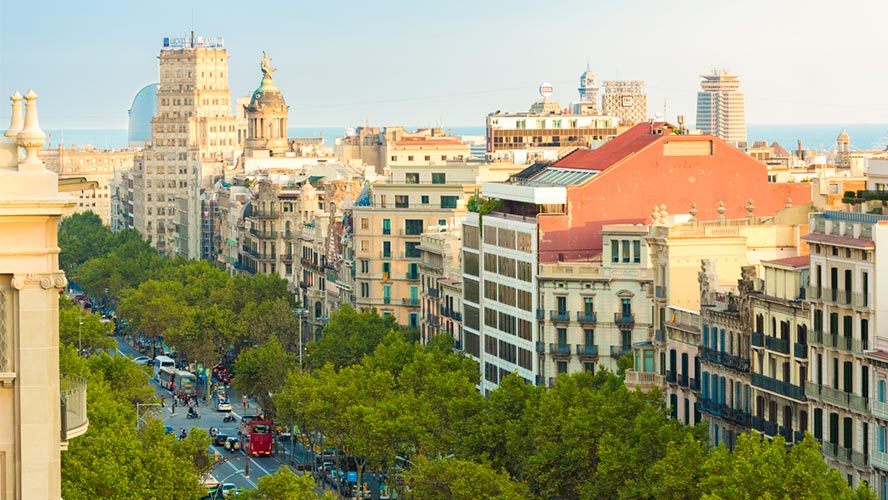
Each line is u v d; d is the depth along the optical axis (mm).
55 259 81875
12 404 81312
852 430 196125
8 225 80688
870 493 173500
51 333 81625
